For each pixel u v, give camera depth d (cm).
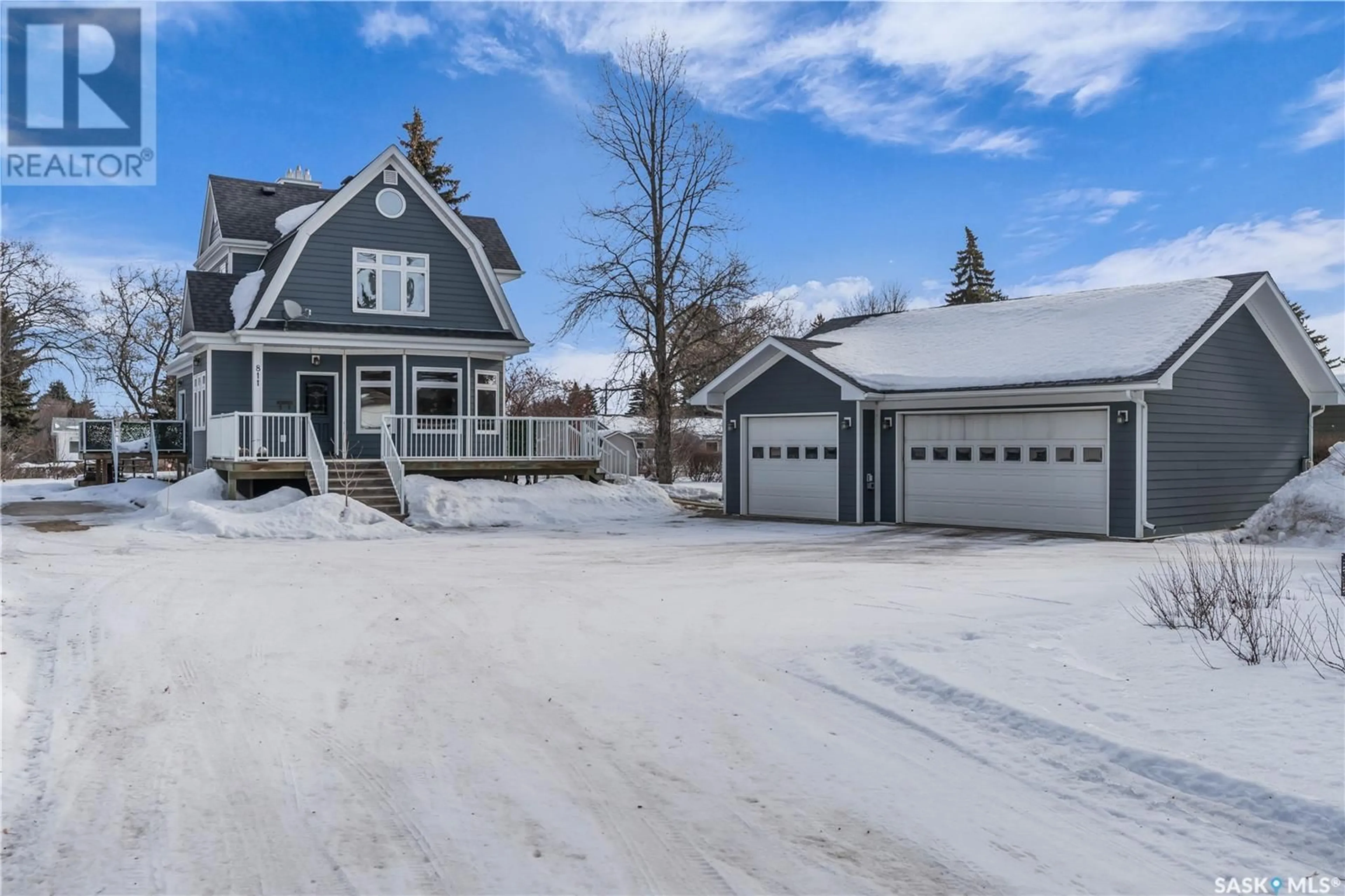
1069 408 1806
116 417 5325
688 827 457
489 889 394
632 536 1834
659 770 532
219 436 2247
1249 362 2034
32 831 443
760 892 394
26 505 2419
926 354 2158
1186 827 448
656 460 3175
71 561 1313
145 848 428
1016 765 534
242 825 454
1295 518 1627
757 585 1170
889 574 1260
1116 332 1912
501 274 2797
